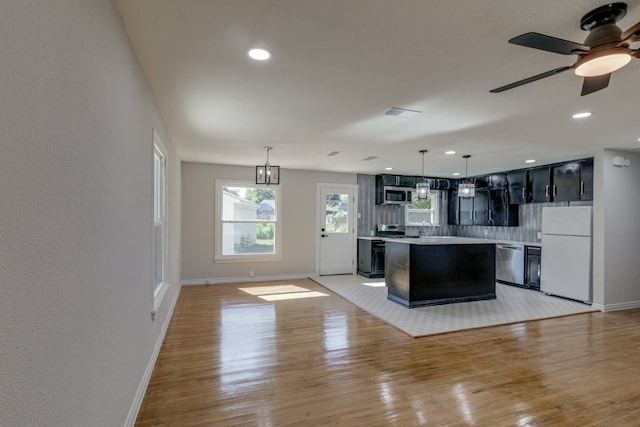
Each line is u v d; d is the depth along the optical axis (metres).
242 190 6.54
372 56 2.08
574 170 5.39
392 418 2.11
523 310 4.54
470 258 4.98
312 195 7.05
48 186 0.96
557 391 2.45
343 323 3.96
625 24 1.70
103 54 1.43
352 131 3.82
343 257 7.31
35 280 0.89
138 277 2.18
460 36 1.84
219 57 2.10
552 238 5.40
